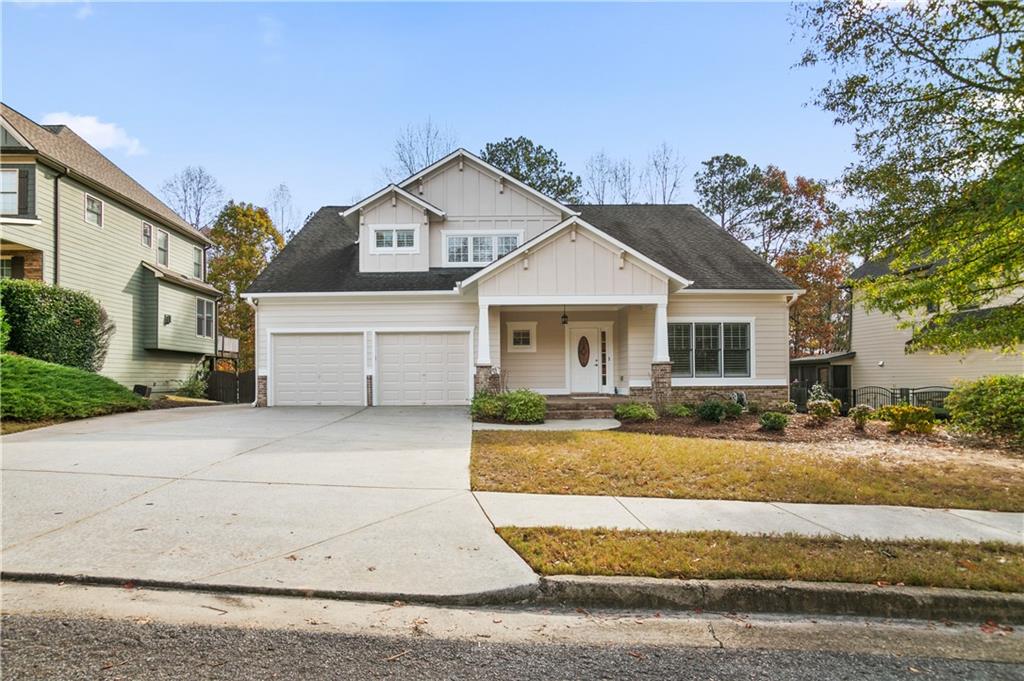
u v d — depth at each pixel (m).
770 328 15.05
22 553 3.96
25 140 14.98
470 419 11.99
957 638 3.38
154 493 5.55
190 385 21.39
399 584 3.63
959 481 6.76
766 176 32.81
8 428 9.62
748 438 9.96
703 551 4.21
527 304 13.53
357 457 7.60
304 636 3.07
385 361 15.00
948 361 19.34
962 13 7.02
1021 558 4.29
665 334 13.52
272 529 4.61
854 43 7.57
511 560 4.04
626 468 7.09
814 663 3.03
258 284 14.98
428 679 2.70
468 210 16.39
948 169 7.28
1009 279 7.97
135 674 2.64
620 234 17.38
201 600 3.43
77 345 14.77
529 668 2.85
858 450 8.86
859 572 3.88
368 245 15.87
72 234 16.61
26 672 2.62
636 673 2.84
